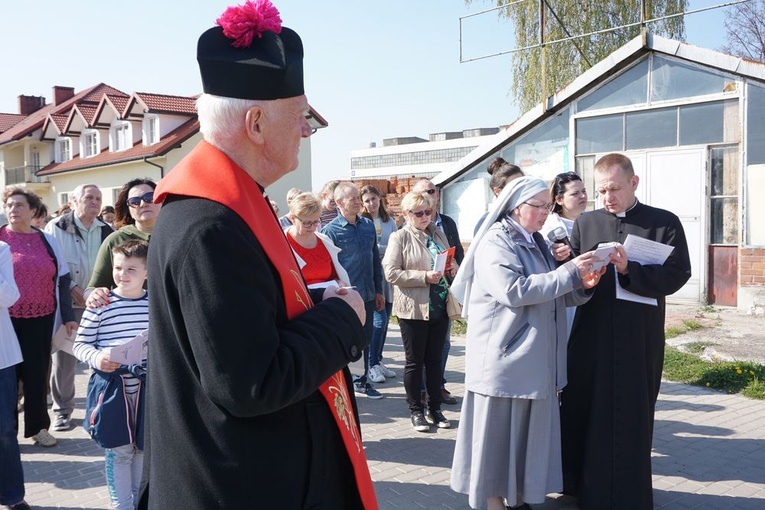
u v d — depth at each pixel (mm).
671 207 10508
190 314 1423
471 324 3646
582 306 3822
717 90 9922
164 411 1547
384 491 4230
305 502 1612
